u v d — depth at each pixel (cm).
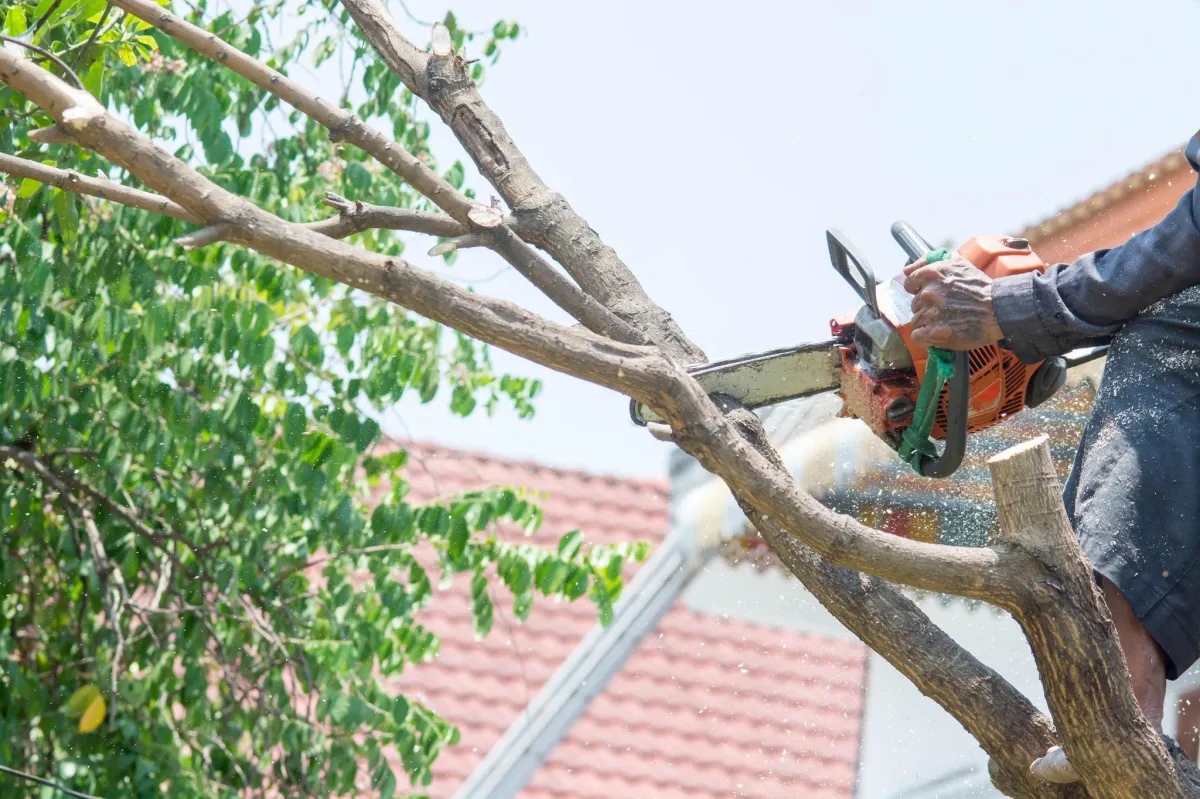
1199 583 448
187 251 1062
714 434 435
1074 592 427
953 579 427
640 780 1573
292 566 1207
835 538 433
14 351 964
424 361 1211
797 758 1602
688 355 636
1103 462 463
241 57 645
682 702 1648
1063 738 446
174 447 1034
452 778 1579
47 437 1042
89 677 1170
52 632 1202
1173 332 462
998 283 475
